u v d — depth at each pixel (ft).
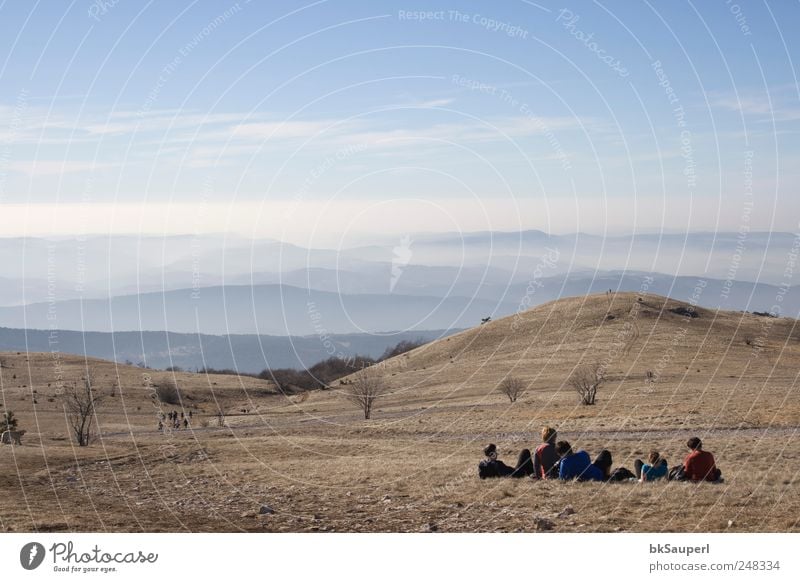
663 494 49.55
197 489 62.80
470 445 105.50
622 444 95.76
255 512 50.62
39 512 49.11
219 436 140.26
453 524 44.24
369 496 56.44
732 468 65.46
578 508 46.75
